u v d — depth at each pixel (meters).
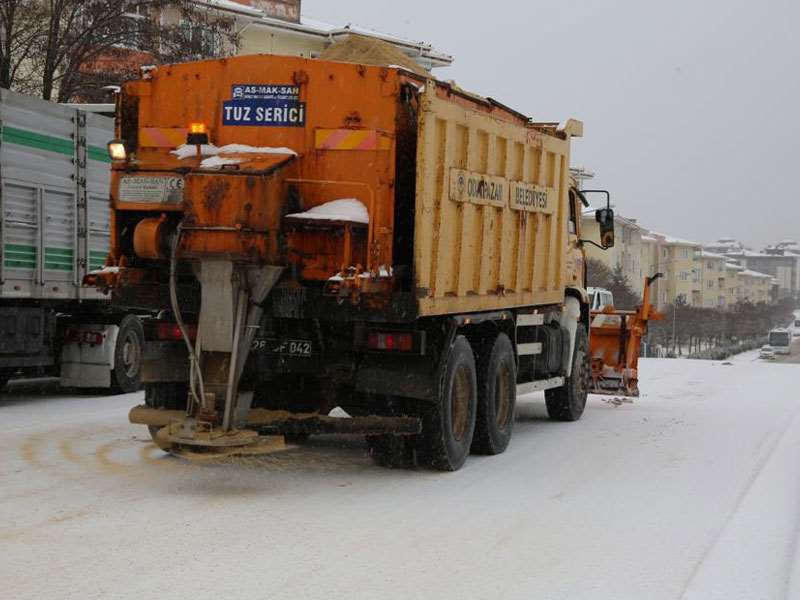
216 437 7.58
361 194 8.30
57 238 13.17
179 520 6.86
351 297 7.76
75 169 13.55
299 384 8.70
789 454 10.38
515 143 10.45
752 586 5.68
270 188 7.76
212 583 5.47
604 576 5.84
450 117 8.66
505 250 10.24
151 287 8.50
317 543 6.38
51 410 12.54
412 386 8.44
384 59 10.18
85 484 7.95
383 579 5.65
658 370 22.56
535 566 6.02
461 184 8.99
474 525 6.99
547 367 12.02
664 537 6.79
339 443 10.47
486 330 10.05
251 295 7.84
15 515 6.87
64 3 22.95
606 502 7.86
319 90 8.45
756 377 20.55
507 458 9.92
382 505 7.54
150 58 24.58
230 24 26.14
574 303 13.11
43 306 13.27
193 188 7.73
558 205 11.96
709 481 8.80
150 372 8.53
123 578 5.52
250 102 8.61
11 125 12.23
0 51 22.64
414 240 8.12
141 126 8.98
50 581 5.44
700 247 119.88
